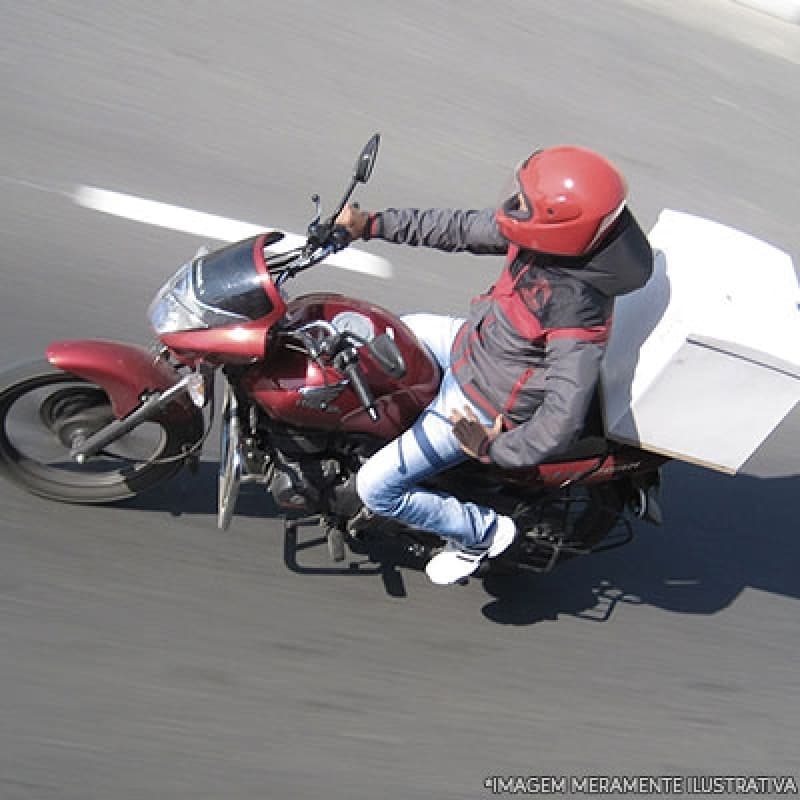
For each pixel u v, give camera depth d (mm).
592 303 4406
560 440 4504
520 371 4688
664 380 4836
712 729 5598
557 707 5461
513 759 5129
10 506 5473
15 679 4754
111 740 4633
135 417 5117
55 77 8711
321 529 5887
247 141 8734
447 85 10312
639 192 9758
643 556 6504
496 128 9953
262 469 5227
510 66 10922
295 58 9945
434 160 9258
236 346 4707
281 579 5598
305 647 5324
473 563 5418
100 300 6926
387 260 8008
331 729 4984
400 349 4969
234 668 5105
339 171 8750
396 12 11133
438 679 5402
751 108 11648
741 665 6012
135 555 5457
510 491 5492
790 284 5105
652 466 5332
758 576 6594
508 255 4734
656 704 5652
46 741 4555
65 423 5383
